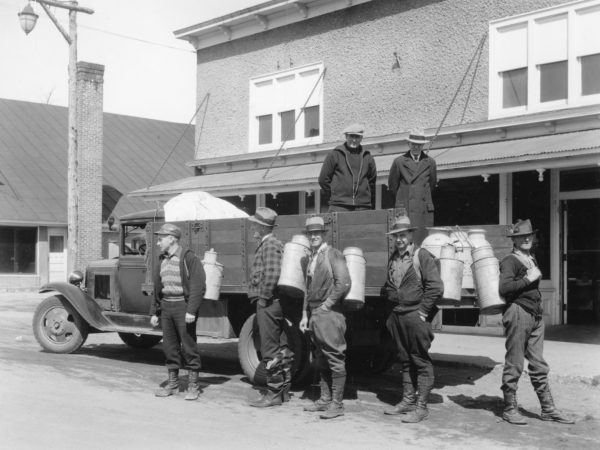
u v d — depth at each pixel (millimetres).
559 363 9625
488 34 14008
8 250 28266
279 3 17453
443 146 14445
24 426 6113
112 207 30656
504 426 6684
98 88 28844
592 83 12664
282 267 7422
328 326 7023
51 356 10422
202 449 5621
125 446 5613
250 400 7684
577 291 13180
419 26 15172
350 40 16531
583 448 5938
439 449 5832
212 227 9086
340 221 7754
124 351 11562
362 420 6859
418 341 6844
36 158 31438
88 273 11273
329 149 16375
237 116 19328
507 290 6742
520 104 13609
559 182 13188
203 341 13242
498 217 13742
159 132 37812
